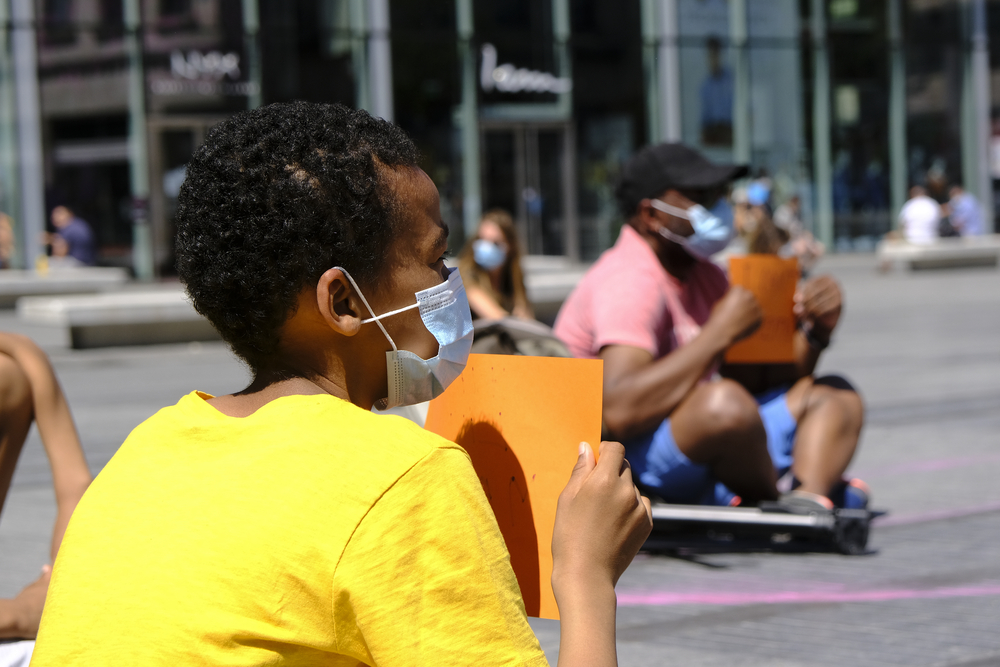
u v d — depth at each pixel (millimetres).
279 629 1149
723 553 4359
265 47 22094
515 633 1176
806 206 26625
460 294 1391
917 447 6344
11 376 2428
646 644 3309
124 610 1183
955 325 13305
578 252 24781
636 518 1335
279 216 1242
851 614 3533
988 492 5203
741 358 4094
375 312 1312
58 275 18750
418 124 23453
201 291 1295
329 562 1146
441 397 1672
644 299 4027
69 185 20953
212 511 1193
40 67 20609
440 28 23469
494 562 1188
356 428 1217
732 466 4082
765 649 3217
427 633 1146
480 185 23922
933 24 27781
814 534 4156
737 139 25953
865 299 17703
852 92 27062
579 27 24562
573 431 1396
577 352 4164
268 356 1322
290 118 1277
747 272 4004
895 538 4484
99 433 7461
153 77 21359
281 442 1216
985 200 28438
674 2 25156
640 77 25141
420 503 1171
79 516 1272
